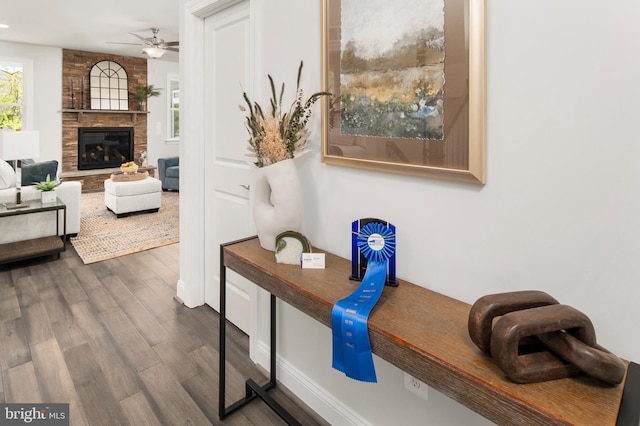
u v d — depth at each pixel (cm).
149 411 177
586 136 92
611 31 87
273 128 153
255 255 156
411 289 128
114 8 462
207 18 253
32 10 471
